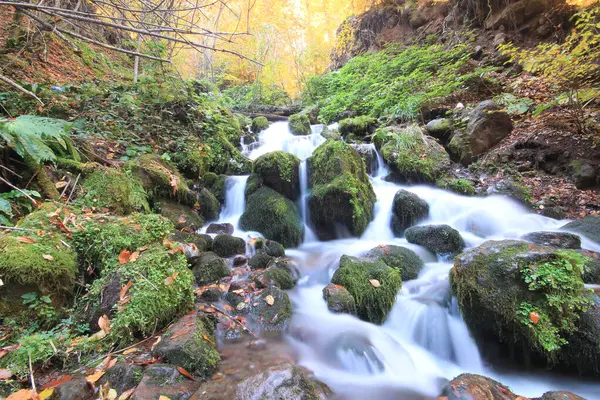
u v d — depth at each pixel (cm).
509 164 600
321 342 272
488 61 872
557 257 248
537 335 232
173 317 254
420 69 960
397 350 281
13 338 204
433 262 399
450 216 508
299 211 535
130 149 487
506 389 214
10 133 242
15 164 318
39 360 194
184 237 397
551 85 674
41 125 250
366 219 511
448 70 875
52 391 175
